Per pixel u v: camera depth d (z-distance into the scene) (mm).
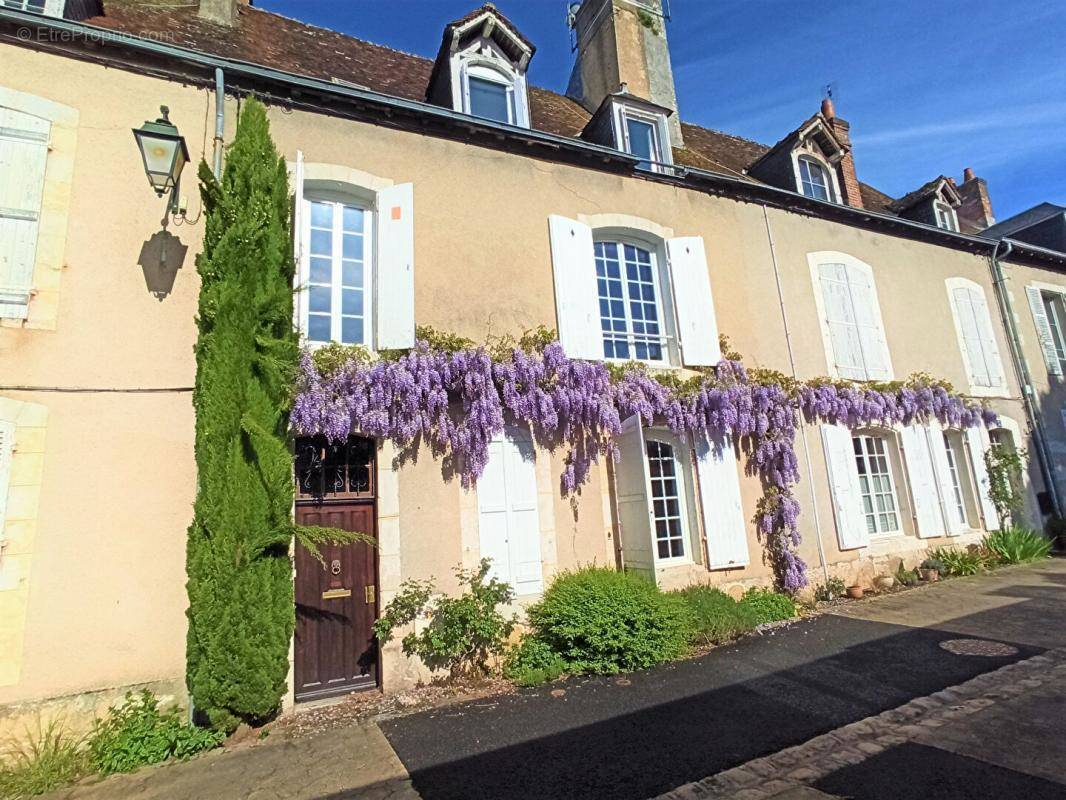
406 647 5457
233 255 4859
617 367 7098
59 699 4328
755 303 8609
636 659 5621
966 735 3832
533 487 6379
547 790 3521
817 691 4766
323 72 7617
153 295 5148
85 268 4992
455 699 5148
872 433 9422
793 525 7688
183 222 5375
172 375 5066
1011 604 7059
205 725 4582
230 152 5148
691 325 7855
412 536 5723
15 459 4496
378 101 6305
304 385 5293
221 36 7410
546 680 5434
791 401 8211
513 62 7832
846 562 8312
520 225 7047
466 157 6918
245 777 3883
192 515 4914
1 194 4871
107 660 4504
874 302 9859
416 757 4055
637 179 8141
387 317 5988
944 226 11680
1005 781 3258
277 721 4809
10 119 5000
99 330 4930
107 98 5355
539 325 6824
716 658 5766
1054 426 11516
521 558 6168
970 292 11242
